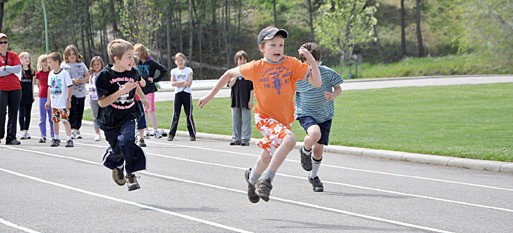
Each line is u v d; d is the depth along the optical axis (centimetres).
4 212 798
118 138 856
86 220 755
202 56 8075
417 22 7544
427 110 2453
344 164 1233
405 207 841
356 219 768
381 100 2942
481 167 1180
